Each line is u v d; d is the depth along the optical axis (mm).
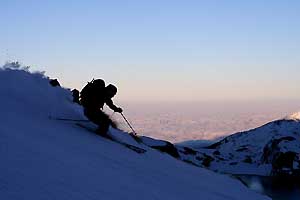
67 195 4988
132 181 6926
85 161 7059
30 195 4625
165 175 8773
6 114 8797
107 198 5426
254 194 11109
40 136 7797
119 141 11023
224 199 8539
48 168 5793
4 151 5910
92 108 10773
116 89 11055
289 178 77438
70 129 9922
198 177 10438
